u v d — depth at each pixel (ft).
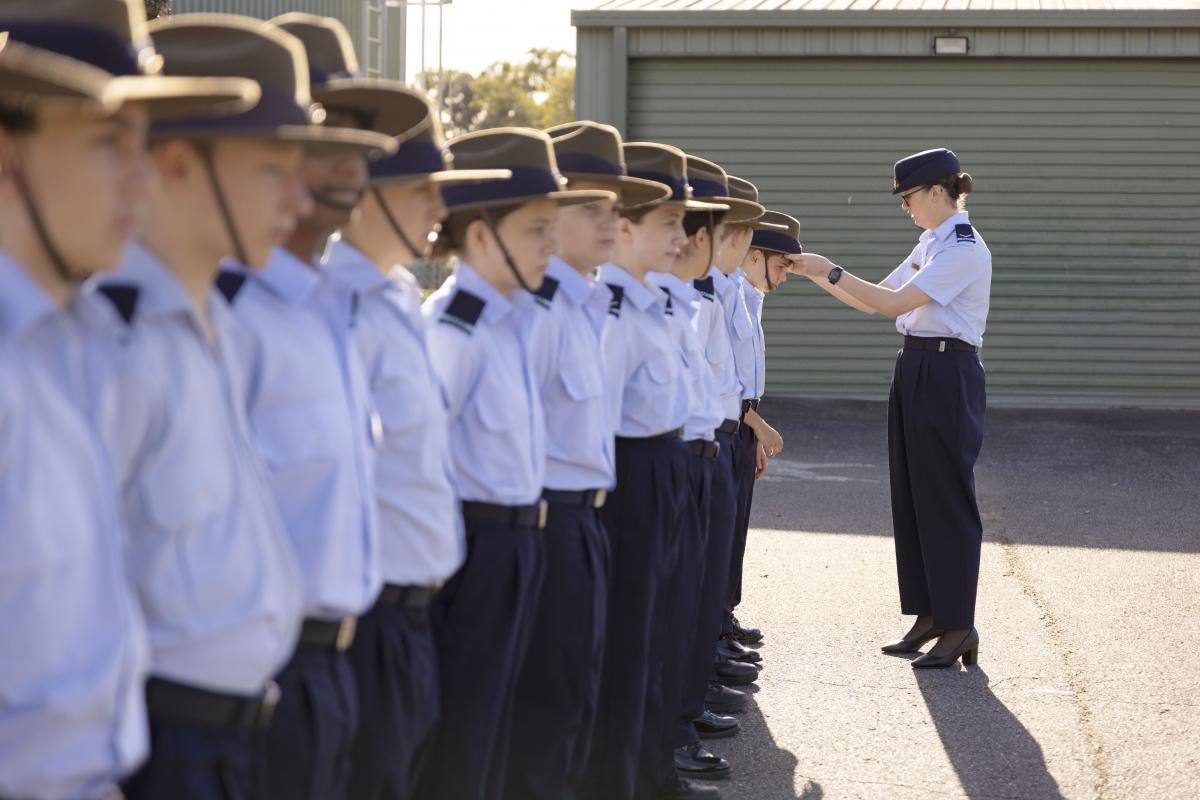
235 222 6.27
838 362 43.75
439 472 8.74
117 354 5.89
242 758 6.48
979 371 18.45
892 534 26.23
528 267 10.16
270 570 6.46
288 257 7.40
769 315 43.83
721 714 16.17
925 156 18.57
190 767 6.26
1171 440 37.42
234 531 6.33
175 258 6.27
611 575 12.56
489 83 149.38
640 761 13.12
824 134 42.80
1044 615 20.44
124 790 6.29
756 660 18.17
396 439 8.51
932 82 42.47
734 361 16.08
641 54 42.45
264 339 7.16
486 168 10.05
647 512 12.60
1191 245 42.45
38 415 5.06
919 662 18.01
